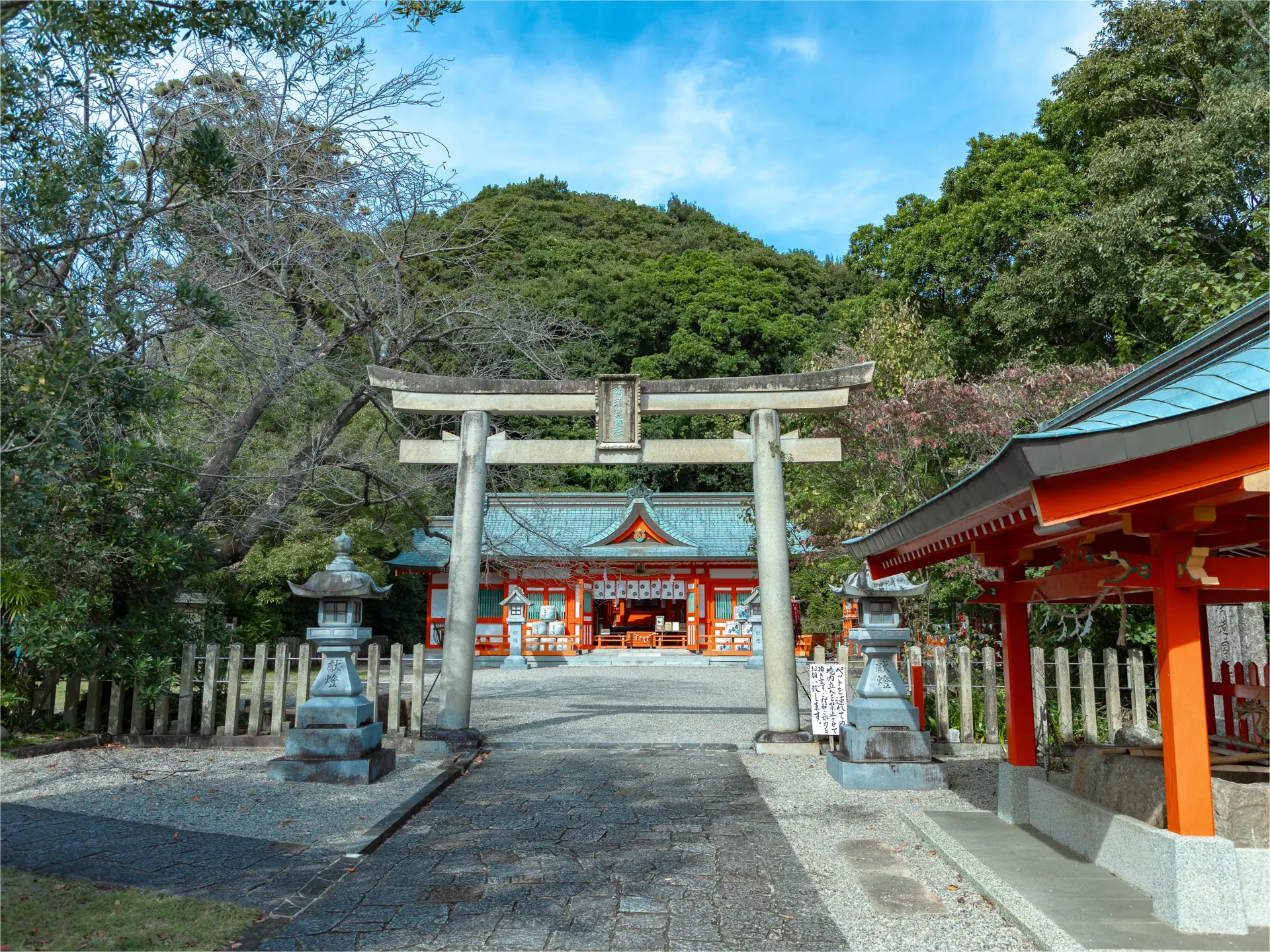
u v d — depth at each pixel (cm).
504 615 2675
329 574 840
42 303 489
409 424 1455
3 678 924
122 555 886
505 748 985
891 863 542
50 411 448
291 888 489
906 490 1391
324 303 1262
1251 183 1438
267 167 988
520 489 1944
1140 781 484
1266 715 582
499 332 1352
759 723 1210
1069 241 1662
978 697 1041
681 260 3928
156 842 577
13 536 478
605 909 458
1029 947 401
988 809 685
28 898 454
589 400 1039
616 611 3127
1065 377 1319
